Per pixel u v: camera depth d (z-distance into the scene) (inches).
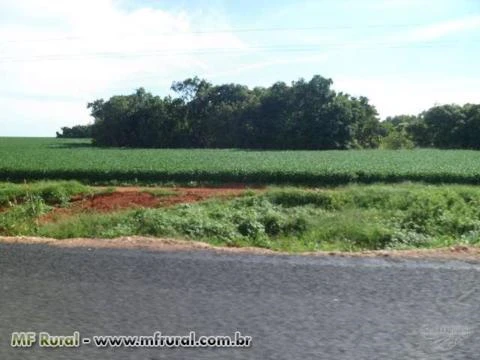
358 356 195.2
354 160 1541.6
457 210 623.2
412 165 1295.5
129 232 534.6
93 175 1227.2
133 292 273.7
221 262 336.8
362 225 532.1
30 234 550.9
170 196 890.1
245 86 3334.2
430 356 195.9
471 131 3102.9
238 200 773.3
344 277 299.6
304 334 216.1
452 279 295.0
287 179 1145.4
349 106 2743.6
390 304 252.4
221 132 3026.6
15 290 279.0
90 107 3435.0
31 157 1708.9
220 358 194.9
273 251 378.3
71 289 280.2
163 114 3191.4
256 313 241.0
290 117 2755.9
